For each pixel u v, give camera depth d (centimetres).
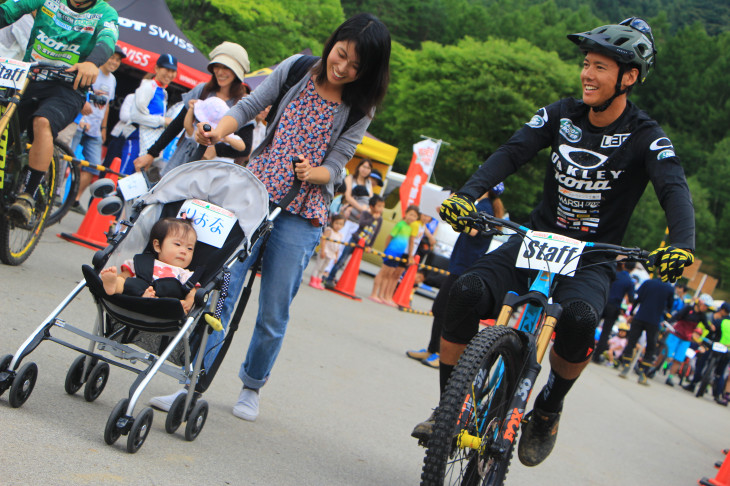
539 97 5209
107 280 371
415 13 7094
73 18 652
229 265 414
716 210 7819
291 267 474
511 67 5231
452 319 417
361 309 1270
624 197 418
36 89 662
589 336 396
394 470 490
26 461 322
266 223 433
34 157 654
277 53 3575
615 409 1062
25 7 631
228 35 3500
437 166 5303
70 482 315
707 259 7538
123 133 1104
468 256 894
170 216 433
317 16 4012
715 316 1761
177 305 373
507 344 377
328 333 930
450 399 354
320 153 473
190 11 3522
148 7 1816
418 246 1619
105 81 1144
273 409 548
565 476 602
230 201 440
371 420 601
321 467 447
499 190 842
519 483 539
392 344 1020
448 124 5281
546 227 439
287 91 476
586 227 428
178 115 634
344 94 471
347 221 1427
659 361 1778
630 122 409
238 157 619
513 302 388
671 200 387
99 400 449
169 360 432
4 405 383
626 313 2097
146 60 1745
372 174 1755
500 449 371
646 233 6397
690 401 1558
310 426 532
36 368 390
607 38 397
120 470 344
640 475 692
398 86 5491
